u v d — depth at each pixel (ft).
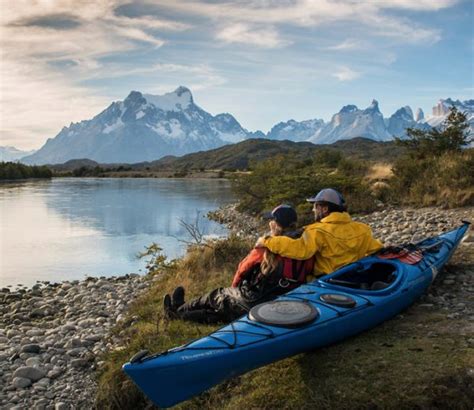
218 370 16.08
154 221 86.63
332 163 122.62
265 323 17.10
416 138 70.85
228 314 21.26
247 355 16.24
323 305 18.12
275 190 66.95
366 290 19.26
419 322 19.65
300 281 20.43
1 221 87.81
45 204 118.32
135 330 24.93
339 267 20.81
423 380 15.71
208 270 33.88
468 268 25.81
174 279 33.91
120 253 59.77
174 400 15.94
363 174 86.94
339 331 17.67
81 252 60.64
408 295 20.22
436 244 24.76
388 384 15.80
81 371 22.62
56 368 22.74
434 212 48.83
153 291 33.76
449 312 20.47
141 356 15.46
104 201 126.31
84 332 28.07
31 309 36.40
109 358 21.89
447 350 17.06
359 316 18.04
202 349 16.01
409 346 17.63
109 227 80.33
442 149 67.67
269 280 20.15
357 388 15.92
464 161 55.26
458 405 15.11
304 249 19.99
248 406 16.71
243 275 21.02
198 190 171.53
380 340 18.42
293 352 16.99
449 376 15.71
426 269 21.95
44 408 20.04
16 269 52.70
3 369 23.29
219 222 83.66
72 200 129.59
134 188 184.96
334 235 20.80
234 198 131.64
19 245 65.46
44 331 29.25
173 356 15.74
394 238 38.91
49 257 58.18
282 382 17.21
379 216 52.95
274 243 19.79
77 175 339.77
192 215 94.79
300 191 63.36
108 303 36.09
